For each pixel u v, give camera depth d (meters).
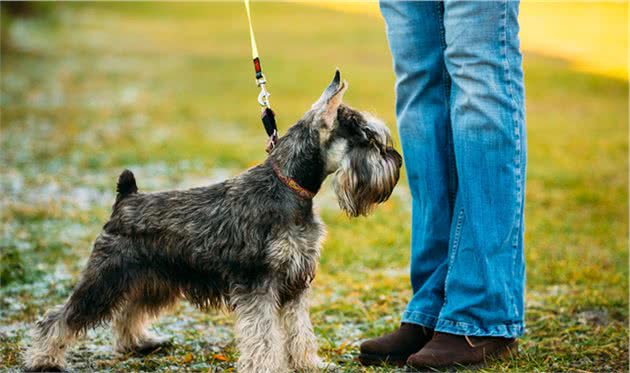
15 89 27.27
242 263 5.80
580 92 29.41
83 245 10.43
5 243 10.29
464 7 5.82
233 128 21.59
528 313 7.83
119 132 20.17
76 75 31.59
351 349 6.86
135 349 6.80
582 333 7.19
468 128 5.97
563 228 11.69
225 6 65.62
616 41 42.47
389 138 6.24
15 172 15.20
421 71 6.32
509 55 5.91
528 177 15.85
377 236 11.08
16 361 6.45
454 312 6.10
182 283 6.19
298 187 5.84
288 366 6.26
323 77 31.94
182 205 6.11
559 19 50.34
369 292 8.59
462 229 6.11
